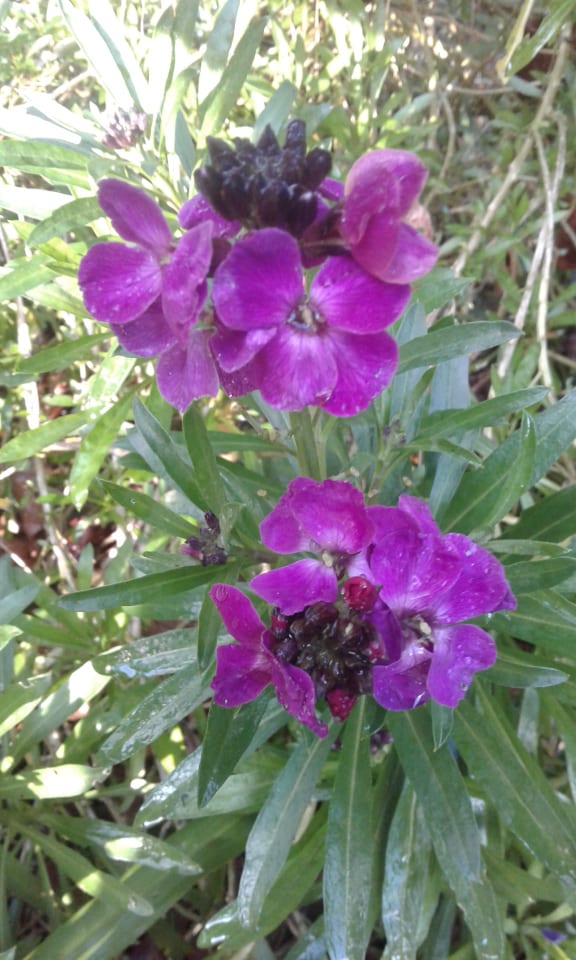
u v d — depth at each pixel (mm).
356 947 112
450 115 231
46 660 186
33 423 199
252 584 98
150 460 121
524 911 156
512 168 212
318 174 87
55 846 145
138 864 149
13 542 216
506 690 166
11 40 189
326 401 88
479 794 151
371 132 211
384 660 99
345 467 145
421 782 121
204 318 88
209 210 94
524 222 244
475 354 244
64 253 139
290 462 155
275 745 168
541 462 130
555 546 108
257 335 83
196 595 134
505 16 245
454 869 117
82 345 150
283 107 137
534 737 155
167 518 120
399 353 122
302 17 215
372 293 83
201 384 89
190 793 131
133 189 85
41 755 186
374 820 139
